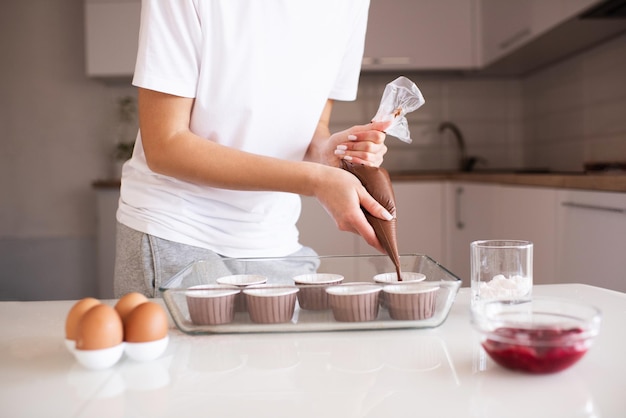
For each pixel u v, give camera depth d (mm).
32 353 698
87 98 3688
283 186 913
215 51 1035
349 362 644
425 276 874
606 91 2854
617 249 1773
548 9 2594
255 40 1054
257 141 1167
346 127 3758
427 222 3195
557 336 575
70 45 3664
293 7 1070
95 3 3271
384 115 1090
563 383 571
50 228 3723
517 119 3844
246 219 1172
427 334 746
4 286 3721
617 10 2266
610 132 2838
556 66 3344
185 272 842
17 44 3650
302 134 1209
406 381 584
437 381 582
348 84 1347
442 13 3410
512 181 2469
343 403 533
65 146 3703
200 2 992
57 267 3734
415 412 511
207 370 627
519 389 558
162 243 1119
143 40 986
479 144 3842
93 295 3750
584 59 3041
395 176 3166
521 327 600
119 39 3289
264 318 758
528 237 2340
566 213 2057
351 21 1205
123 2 3277
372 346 701
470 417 499
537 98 3611
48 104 3682
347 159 992
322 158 1190
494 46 3248
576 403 523
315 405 530
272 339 738
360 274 919
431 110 3818
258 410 521
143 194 1143
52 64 3668
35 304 958
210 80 1059
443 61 3436
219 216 1156
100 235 3207
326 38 1146
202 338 748
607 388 556
